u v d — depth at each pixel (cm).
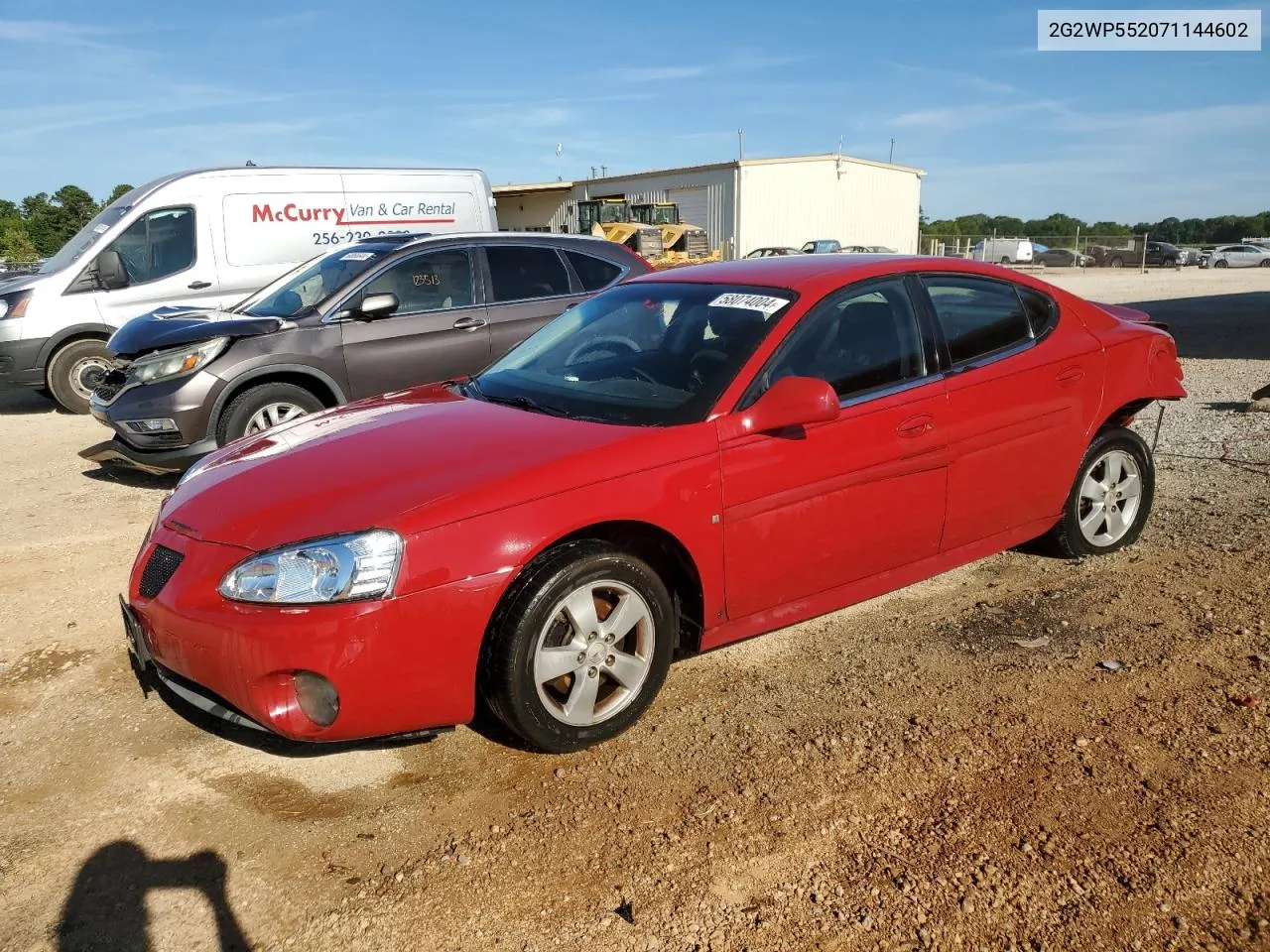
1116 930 224
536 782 292
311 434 353
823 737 311
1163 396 458
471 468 295
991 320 404
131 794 292
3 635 410
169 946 229
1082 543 454
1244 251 4612
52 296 956
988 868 246
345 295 656
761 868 250
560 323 438
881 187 4231
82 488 662
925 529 379
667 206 3588
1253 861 245
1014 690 338
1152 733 306
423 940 229
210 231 980
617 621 307
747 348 341
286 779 298
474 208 1124
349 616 263
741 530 327
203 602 276
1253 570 438
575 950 224
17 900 246
